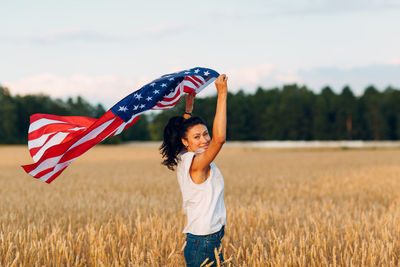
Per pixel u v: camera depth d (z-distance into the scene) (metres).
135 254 4.71
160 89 3.85
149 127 116.06
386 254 4.52
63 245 4.78
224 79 2.99
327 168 22.05
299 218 7.37
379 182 14.53
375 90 101.31
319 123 91.06
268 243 5.31
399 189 12.37
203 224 3.27
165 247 5.12
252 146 56.28
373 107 90.31
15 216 7.30
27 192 12.16
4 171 23.25
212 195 3.31
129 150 58.59
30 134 4.19
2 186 14.49
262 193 12.01
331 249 5.17
